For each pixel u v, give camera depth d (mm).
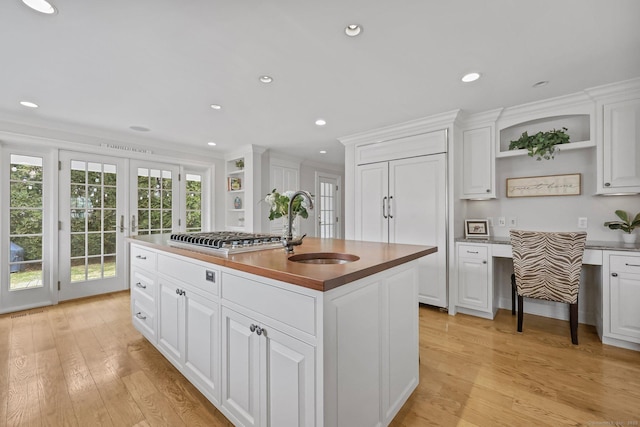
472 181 3154
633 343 2219
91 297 3652
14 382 1828
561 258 2363
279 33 1708
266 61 2025
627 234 2506
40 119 3193
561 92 2549
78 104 2777
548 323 2814
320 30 1686
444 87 2447
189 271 1718
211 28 1650
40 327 2705
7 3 1421
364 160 3793
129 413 1554
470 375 1905
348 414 1142
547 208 2979
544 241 2420
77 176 3576
